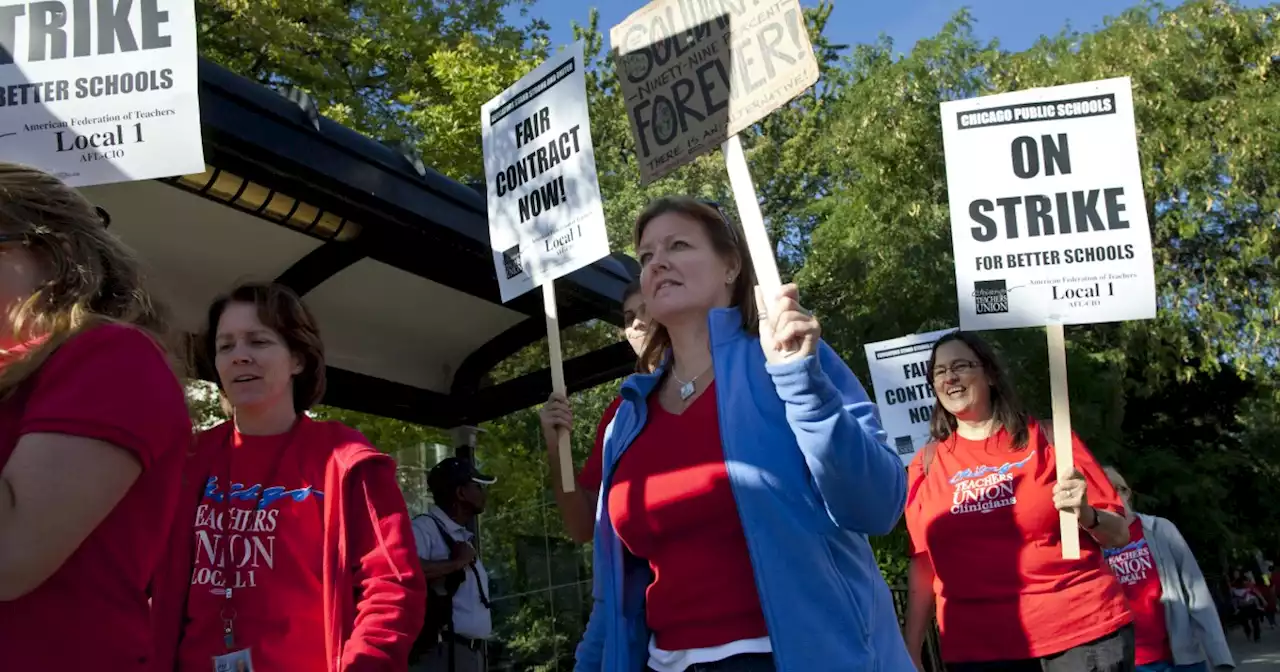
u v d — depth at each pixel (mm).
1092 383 16391
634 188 19359
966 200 4496
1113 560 5441
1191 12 17266
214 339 3332
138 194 5070
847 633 2354
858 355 15883
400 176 5012
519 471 12344
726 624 2451
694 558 2498
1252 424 22531
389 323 6910
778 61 2904
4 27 3930
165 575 2996
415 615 2926
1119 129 4500
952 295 15961
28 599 1679
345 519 2979
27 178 1831
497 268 4930
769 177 24078
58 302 1771
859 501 2303
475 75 12281
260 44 12336
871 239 16312
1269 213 16703
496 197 5004
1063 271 4414
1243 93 16688
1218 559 23828
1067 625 4051
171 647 2934
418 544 5426
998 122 4547
